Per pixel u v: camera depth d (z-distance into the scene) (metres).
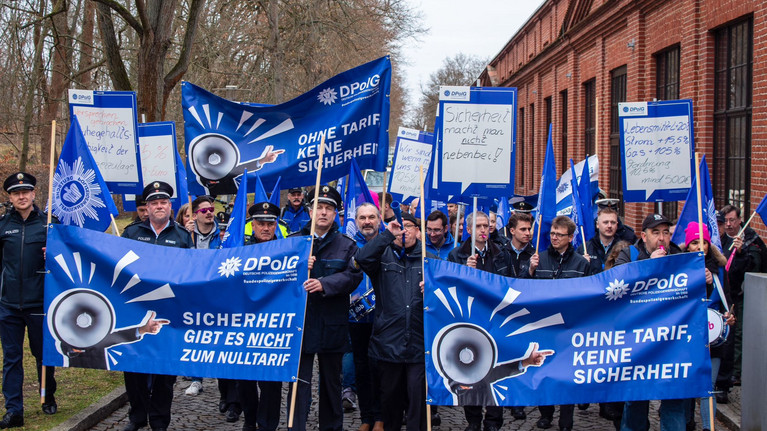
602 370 6.19
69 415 7.18
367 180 26.91
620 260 7.21
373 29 29.48
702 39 13.43
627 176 8.48
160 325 6.47
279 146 7.96
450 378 6.17
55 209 7.14
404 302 6.43
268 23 27.11
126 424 7.31
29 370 8.84
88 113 7.80
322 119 7.91
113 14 22.05
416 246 6.57
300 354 6.35
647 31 16.66
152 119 15.20
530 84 34.12
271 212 7.03
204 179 8.08
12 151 26.56
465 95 7.10
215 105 8.05
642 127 8.42
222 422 7.45
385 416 6.62
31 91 19.23
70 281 6.55
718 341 6.81
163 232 7.09
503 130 7.10
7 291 6.98
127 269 6.51
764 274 6.79
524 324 6.20
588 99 22.88
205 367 6.39
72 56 23.27
